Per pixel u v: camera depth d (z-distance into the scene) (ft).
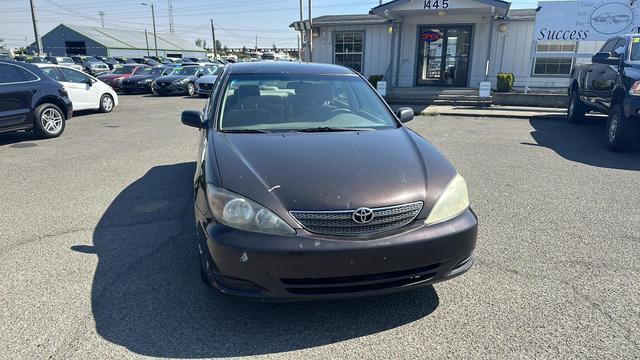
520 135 30.78
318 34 61.87
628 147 25.20
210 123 12.59
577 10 43.55
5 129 27.32
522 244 12.88
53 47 237.66
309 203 8.51
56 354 8.17
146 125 36.37
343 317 9.42
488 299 10.04
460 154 24.64
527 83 47.39
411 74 57.98
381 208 8.59
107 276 11.02
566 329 8.95
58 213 15.48
